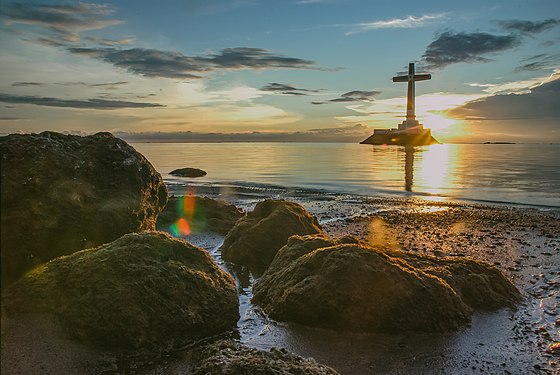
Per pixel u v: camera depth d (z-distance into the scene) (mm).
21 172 8547
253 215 14102
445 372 6371
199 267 8375
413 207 24172
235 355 5973
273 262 10273
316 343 7312
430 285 8094
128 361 6477
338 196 28922
